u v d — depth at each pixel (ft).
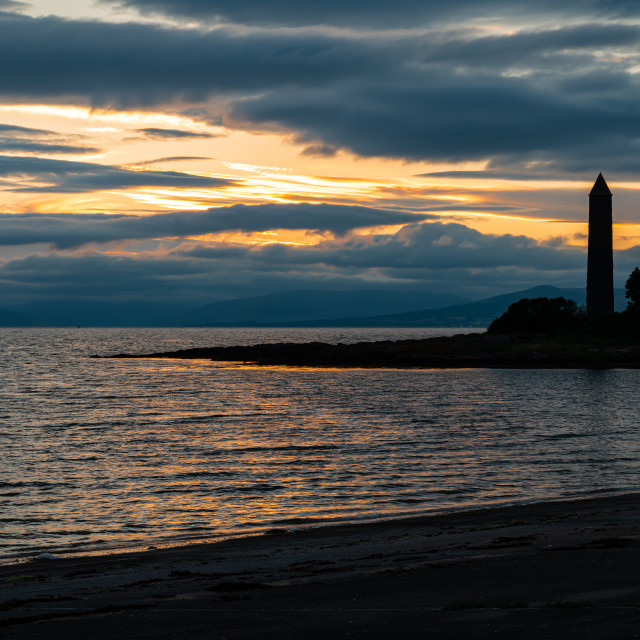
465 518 80.43
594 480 107.34
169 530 83.97
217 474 120.16
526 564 50.85
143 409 231.09
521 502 92.53
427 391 283.79
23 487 110.93
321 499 99.55
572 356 416.46
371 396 266.16
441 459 129.70
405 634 35.17
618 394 261.65
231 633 36.91
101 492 106.93
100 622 40.55
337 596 44.01
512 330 503.61
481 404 232.12
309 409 225.15
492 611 38.37
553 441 149.89
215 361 529.86
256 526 84.53
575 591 42.11
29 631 39.24
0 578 59.16
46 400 263.49
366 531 75.31
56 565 64.44
